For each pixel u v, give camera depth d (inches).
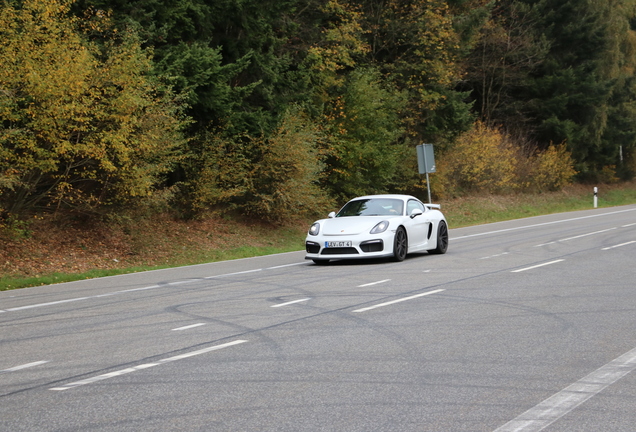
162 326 298.0
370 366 219.9
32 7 549.0
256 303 356.5
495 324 287.1
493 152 1483.8
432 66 1288.1
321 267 534.9
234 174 836.6
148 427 163.2
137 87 621.9
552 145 1763.0
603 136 1989.4
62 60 561.3
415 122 1311.5
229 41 823.1
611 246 632.4
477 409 174.1
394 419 166.9
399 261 552.1
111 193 671.1
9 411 178.1
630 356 228.8
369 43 1277.1
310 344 253.9
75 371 221.1
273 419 167.9
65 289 453.1
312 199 893.8
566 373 208.4
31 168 569.9
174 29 735.7
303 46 996.6
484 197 1487.5
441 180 1360.7
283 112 870.4
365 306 337.4
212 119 775.7
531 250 622.8
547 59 1843.0
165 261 668.1
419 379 203.2
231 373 214.1
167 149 679.7
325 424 163.8
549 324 285.7
